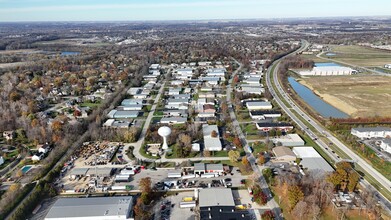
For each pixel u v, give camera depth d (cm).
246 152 12781
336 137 14150
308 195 9362
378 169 11125
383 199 9394
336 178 9606
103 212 8594
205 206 8956
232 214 8612
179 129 15038
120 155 12694
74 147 13175
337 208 8919
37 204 9500
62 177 11081
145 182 9806
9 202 9444
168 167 11688
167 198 9788
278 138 14000
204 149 13062
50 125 15012
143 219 8575
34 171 11494
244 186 10319
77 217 8431
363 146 12650
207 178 10900
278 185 10212
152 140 13900
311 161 11600
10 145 13675
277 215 8762
